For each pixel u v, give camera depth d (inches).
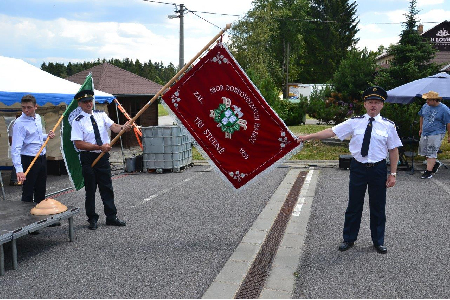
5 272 166.2
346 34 2165.4
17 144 216.4
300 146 193.5
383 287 148.1
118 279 157.6
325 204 270.8
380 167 178.1
